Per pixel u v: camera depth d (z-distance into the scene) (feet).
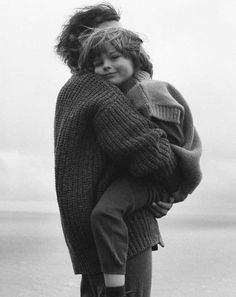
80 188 8.45
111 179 8.58
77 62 9.12
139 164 8.25
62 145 8.53
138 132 8.28
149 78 9.04
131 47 8.74
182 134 8.79
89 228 8.47
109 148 8.33
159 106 8.61
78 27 9.09
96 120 8.42
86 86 8.61
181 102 9.01
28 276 28.99
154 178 8.53
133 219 8.57
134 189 8.45
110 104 8.38
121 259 8.21
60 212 8.68
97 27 9.04
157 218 8.92
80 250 8.64
